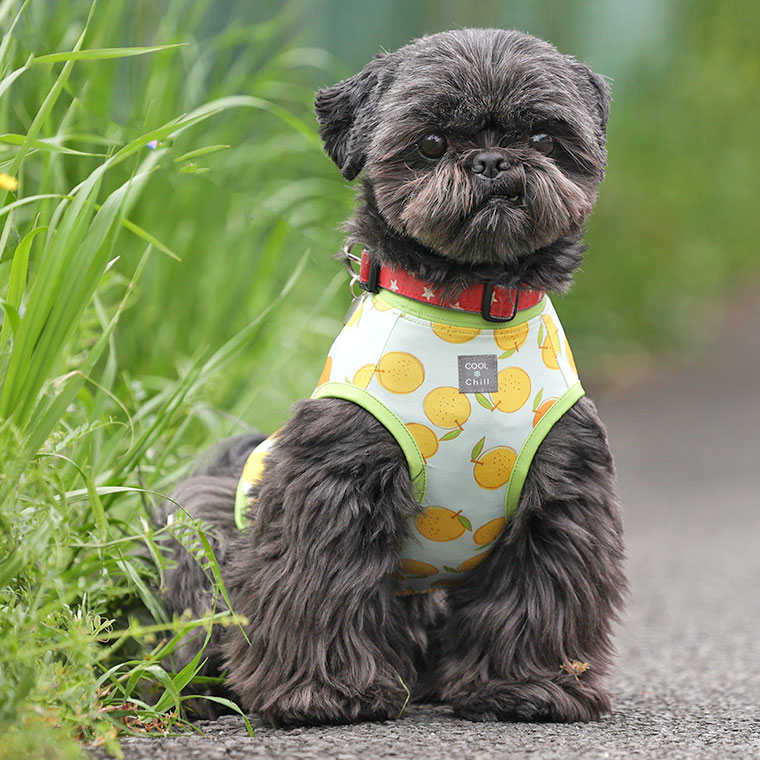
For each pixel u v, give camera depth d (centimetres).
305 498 355
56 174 502
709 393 1336
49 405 349
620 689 419
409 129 358
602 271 1487
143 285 607
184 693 384
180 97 645
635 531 791
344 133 405
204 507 415
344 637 356
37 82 536
